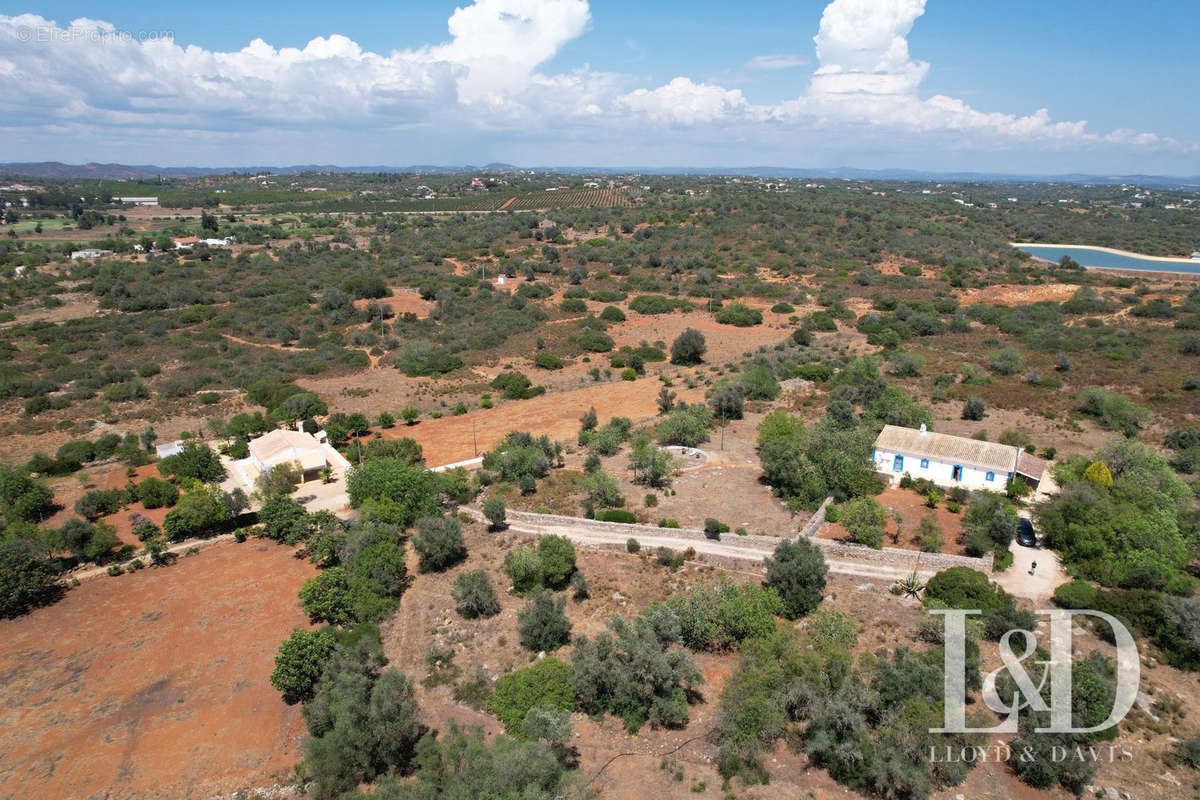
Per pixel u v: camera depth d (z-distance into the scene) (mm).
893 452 53375
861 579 40250
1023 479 50031
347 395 83000
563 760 29062
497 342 106250
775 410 70062
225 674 35188
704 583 40844
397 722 29188
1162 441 62094
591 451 62156
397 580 42469
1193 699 31375
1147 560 39000
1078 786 27000
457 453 63688
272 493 52500
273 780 28844
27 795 27891
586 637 36375
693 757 29469
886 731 28656
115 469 60312
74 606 41094
